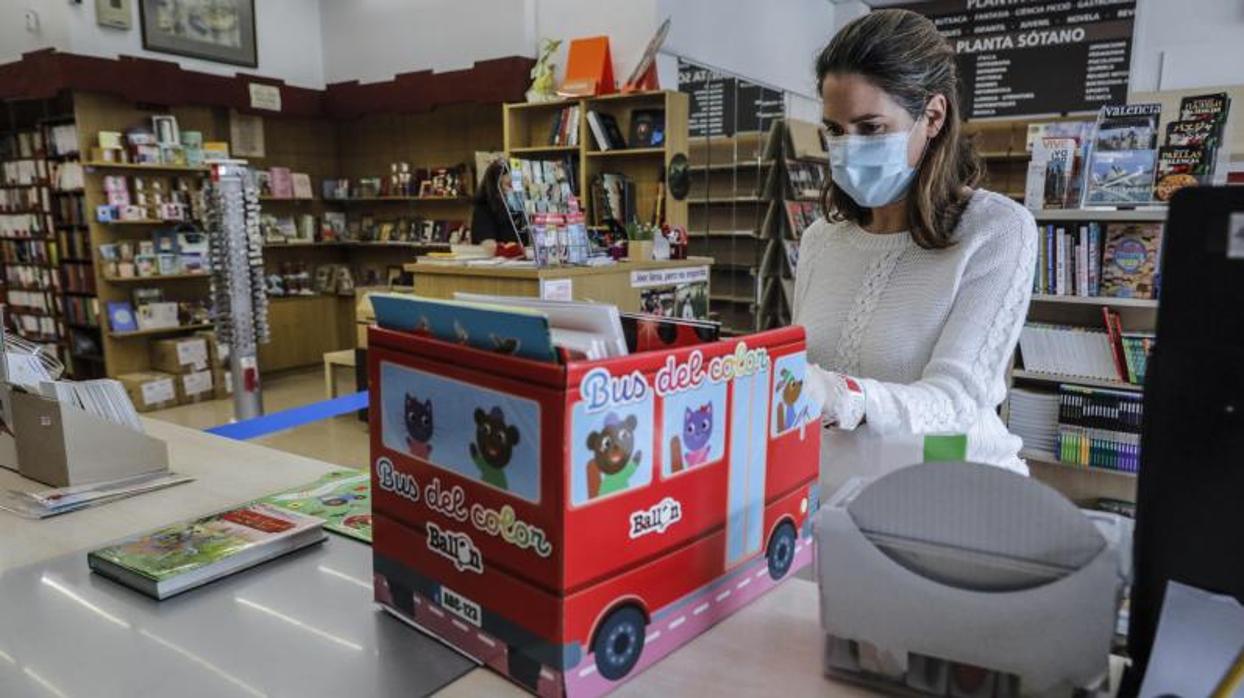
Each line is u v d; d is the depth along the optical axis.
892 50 1.26
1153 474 0.65
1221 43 6.41
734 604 0.89
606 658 0.74
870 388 1.13
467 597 0.79
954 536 0.67
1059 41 7.00
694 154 5.73
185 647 0.85
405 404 0.82
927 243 1.38
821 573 0.73
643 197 5.53
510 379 0.70
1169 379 0.63
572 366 0.66
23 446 1.43
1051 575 0.64
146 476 1.44
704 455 0.81
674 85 5.63
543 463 0.69
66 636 0.88
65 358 6.65
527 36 6.26
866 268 1.48
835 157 1.35
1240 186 0.59
